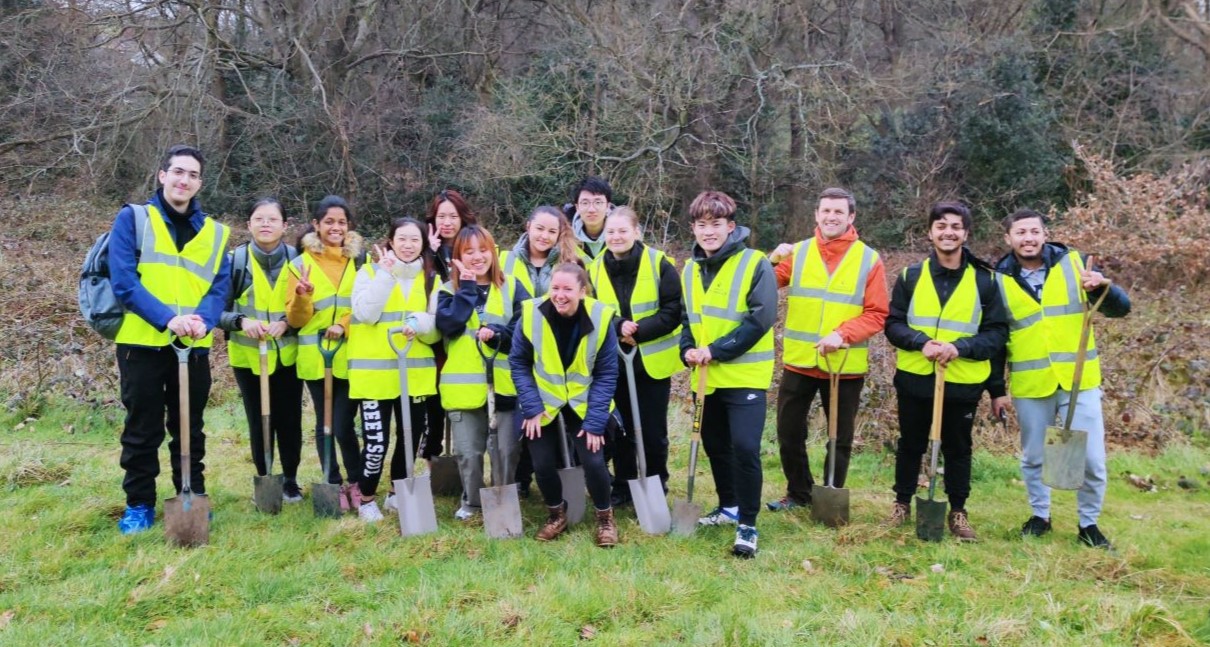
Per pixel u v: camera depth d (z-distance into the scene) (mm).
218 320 4230
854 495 5293
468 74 17328
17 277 9148
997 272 4434
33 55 13711
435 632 3227
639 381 4547
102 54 13734
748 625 3277
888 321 4512
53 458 5398
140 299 3914
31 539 3998
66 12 12891
